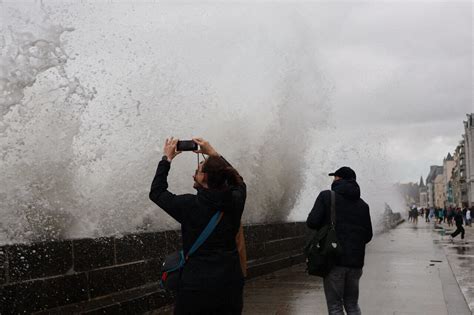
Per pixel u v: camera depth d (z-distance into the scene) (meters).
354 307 5.27
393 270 11.63
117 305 5.96
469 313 6.89
